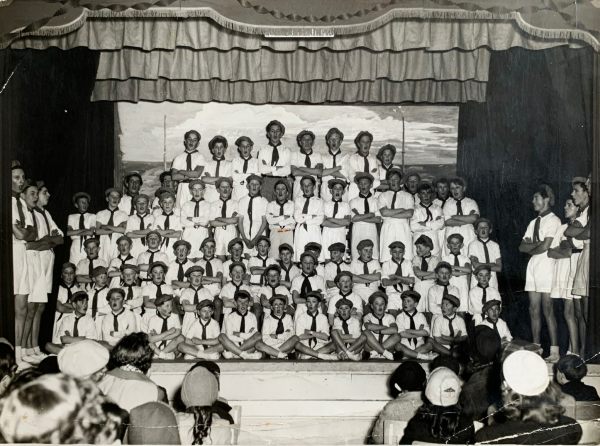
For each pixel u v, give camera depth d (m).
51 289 10.36
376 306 10.05
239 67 11.16
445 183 11.29
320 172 11.45
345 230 11.10
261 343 9.70
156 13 8.54
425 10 8.55
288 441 7.91
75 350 5.49
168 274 10.64
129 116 11.81
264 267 10.75
